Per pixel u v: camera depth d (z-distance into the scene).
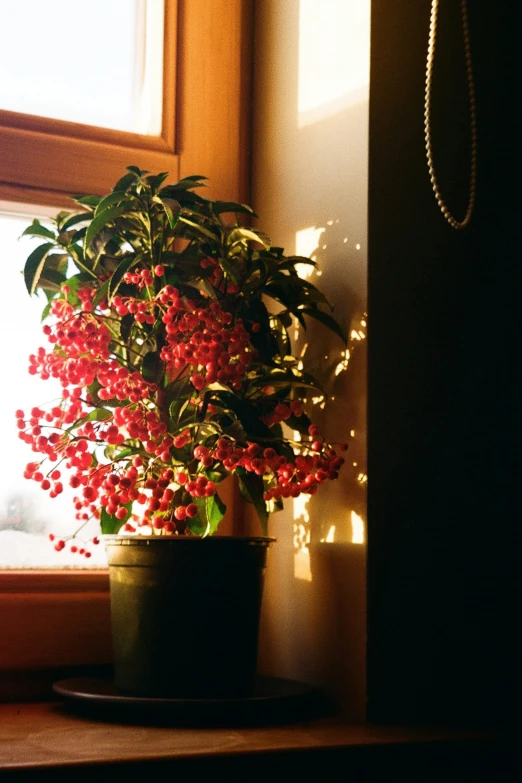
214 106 1.28
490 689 1.01
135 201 0.95
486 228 1.11
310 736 0.83
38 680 1.06
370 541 0.97
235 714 0.86
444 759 0.84
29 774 0.66
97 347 0.90
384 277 1.02
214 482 0.99
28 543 1.14
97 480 0.93
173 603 0.89
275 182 1.24
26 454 1.15
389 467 0.99
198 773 0.72
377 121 1.04
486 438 1.07
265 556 0.95
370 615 0.95
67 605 1.08
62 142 1.15
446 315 1.06
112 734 0.81
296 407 0.99
